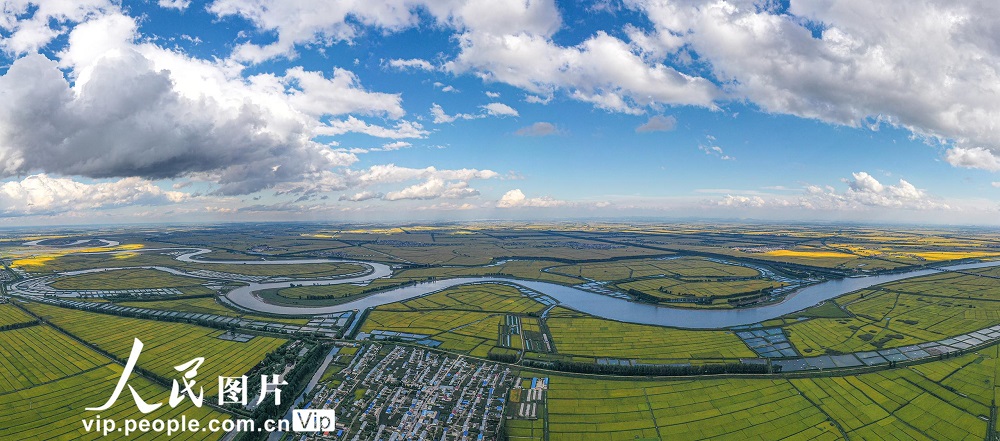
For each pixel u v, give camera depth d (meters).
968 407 175.00
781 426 163.25
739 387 192.88
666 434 158.75
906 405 177.25
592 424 165.38
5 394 184.50
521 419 169.25
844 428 161.75
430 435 159.38
